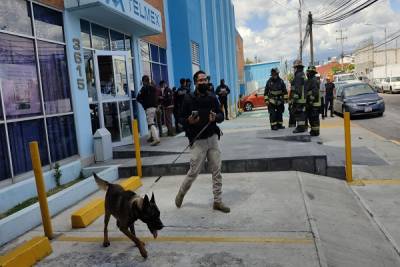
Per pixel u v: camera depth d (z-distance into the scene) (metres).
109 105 10.51
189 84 12.66
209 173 8.06
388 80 43.53
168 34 16.36
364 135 13.20
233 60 34.91
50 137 7.84
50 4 7.99
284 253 4.18
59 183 7.72
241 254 4.23
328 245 4.53
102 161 9.12
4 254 4.79
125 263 4.24
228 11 32.12
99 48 10.34
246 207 5.76
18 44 7.08
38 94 7.54
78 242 4.93
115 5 8.94
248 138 10.90
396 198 6.49
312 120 11.12
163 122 13.94
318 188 6.75
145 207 3.94
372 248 4.75
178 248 4.50
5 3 6.80
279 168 7.86
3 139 6.54
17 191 6.42
